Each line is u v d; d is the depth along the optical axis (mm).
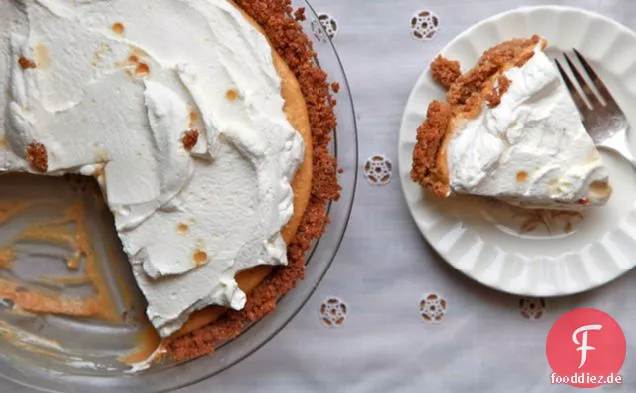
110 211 398
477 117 395
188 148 369
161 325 389
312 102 393
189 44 375
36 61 377
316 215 396
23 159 385
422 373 431
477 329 430
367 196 430
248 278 392
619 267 414
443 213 417
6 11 376
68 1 377
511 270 419
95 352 423
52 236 427
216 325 399
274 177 373
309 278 406
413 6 427
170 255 379
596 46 415
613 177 420
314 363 431
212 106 372
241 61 375
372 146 429
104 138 378
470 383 430
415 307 430
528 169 390
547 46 416
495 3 426
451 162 396
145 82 371
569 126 388
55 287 430
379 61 428
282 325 406
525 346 429
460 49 412
